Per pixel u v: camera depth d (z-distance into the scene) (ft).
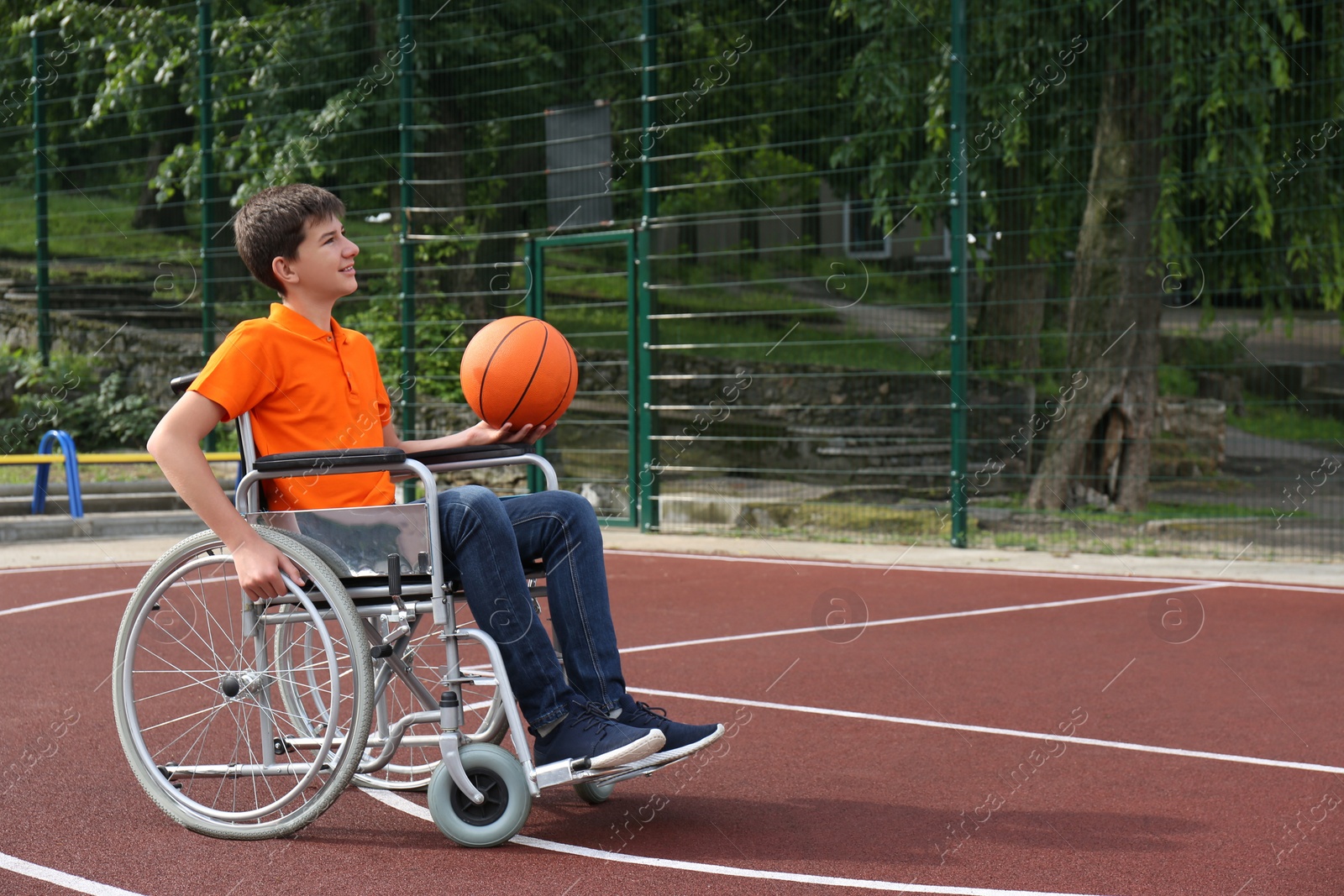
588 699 11.27
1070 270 45.91
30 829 11.41
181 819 11.43
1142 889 9.86
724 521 37.29
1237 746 14.55
